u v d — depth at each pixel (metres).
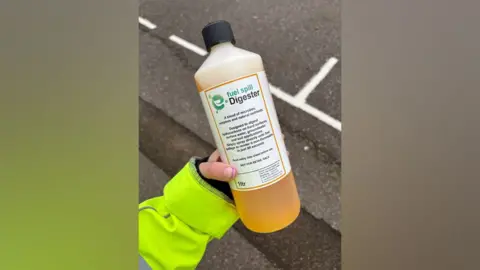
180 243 0.55
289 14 0.79
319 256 0.77
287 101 0.78
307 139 0.78
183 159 0.78
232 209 0.55
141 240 0.56
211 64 0.46
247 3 0.79
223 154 0.48
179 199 0.54
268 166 0.48
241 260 0.80
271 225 0.49
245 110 0.46
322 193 0.77
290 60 0.78
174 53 0.79
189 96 0.79
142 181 0.78
